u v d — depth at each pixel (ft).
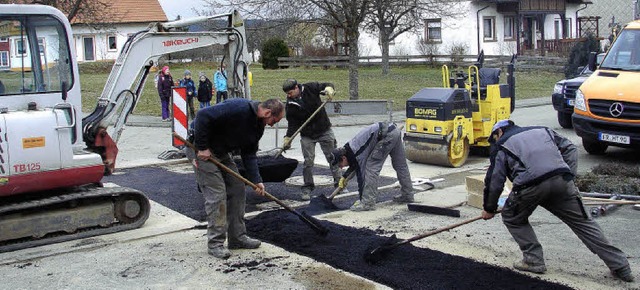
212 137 19.88
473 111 36.73
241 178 20.13
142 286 17.92
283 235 21.95
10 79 21.90
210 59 123.13
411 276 17.89
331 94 27.78
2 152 20.57
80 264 19.89
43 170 21.39
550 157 17.25
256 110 19.75
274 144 46.85
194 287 17.78
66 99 22.89
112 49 136.46
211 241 20.43
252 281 18.13
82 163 22.26
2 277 18.78
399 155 26.78
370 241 20.97
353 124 58.80
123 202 23.47
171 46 29.84
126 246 21.75
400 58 113.60
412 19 86.89
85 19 77.82
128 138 50.49
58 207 22.34
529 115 63.00
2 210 20.71
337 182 29.19
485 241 21.53
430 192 29.40
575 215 17.51
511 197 17.93
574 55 96.43
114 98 27.37
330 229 22.58
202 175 20.04
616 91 35.24
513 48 123.75
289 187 31.12
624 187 27.55
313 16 66.85
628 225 23.36
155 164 37.76
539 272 18.19
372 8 69.26
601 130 36.06
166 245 21.80
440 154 34.45
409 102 35.58
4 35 21.63
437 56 112.68
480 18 118.93
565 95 50.57
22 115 21.09
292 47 129.39
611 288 17.03
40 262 20.15
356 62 68.23
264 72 109.29
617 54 38.42
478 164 36.29
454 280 17.49
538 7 124.36
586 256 19.79
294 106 27.71
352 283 17.81
